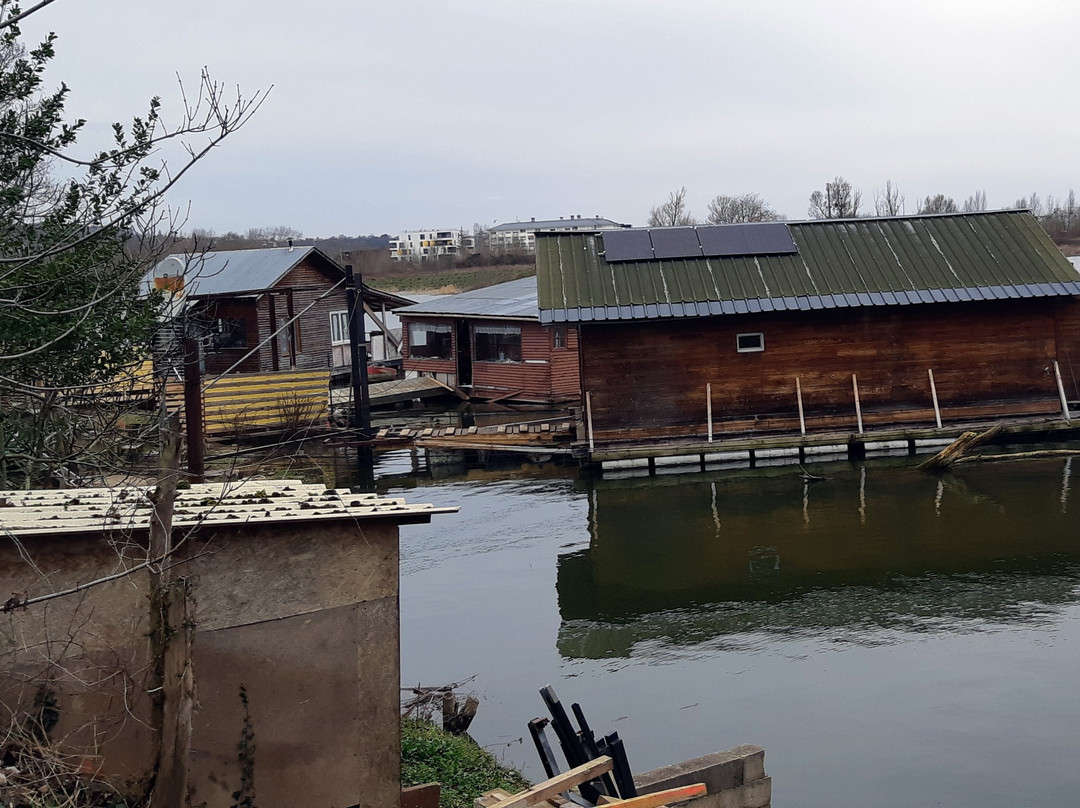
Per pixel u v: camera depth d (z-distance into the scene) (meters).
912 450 24.86
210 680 6.51
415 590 16.39
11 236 9.93
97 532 6.27
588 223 131.12
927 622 14.06
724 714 11.51
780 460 24.58
